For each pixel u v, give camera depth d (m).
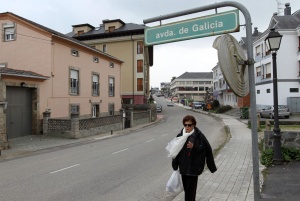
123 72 46.69
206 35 3.97
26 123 20.08
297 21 34.28
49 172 9.15
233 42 3.90
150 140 18.08
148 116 35.84
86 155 12.66
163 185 7.42
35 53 22.30
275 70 8.78
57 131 20.00
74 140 18.73
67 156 12.53
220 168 8.74
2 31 23.22
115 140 18.70
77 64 25.89
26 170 9.58
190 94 123.81
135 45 46.28
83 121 20.59
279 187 6.30
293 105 32.94
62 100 23.52
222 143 15.15
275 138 8.79
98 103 30.00
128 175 8.59
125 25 49.53
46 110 21.28
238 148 12.66
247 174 7.95
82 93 26.72
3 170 9.70
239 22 3.80
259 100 39.59
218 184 6.91
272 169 8.09
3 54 23.27
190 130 4.54
